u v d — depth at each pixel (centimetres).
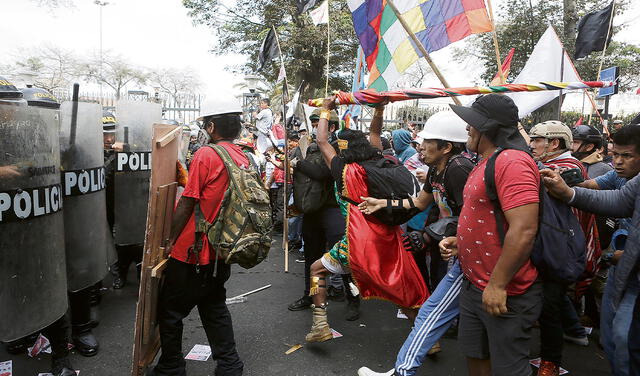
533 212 197
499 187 203
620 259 235
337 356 353
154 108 444
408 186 332
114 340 369
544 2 1709
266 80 2188
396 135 523
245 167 288
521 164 200
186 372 322
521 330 213
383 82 480
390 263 329
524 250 197
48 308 256
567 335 377
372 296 334
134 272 548
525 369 217
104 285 501
